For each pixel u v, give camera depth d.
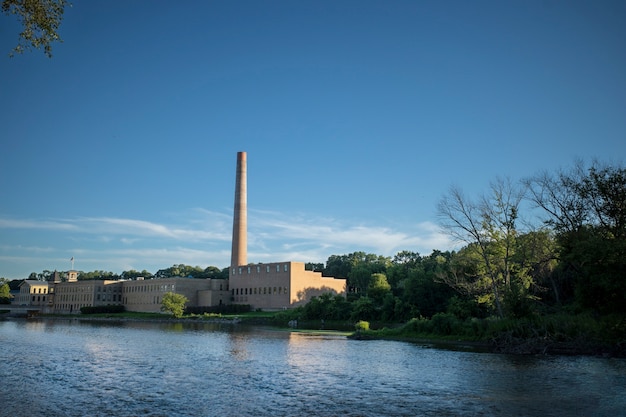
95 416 27.41
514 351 56.25
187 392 33.91
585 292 55.56
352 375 40.69
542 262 68.88
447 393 33.09
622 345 50.78
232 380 38.62
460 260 81.00
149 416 27.42
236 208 178.62
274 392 33.78
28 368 45.41
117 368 45.31
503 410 28.27
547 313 68.69
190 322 146.75
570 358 50.09
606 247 52.69
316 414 27.70
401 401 30.80
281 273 165.62
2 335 88.50
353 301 134.00
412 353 56.09
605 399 30.78
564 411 27.89
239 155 178.38
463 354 54.94
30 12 24.22
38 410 28.77
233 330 103.69
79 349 62.50
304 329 107.00
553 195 66.44
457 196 71.00
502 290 68.50
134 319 167.88
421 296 107.06
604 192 59.25
